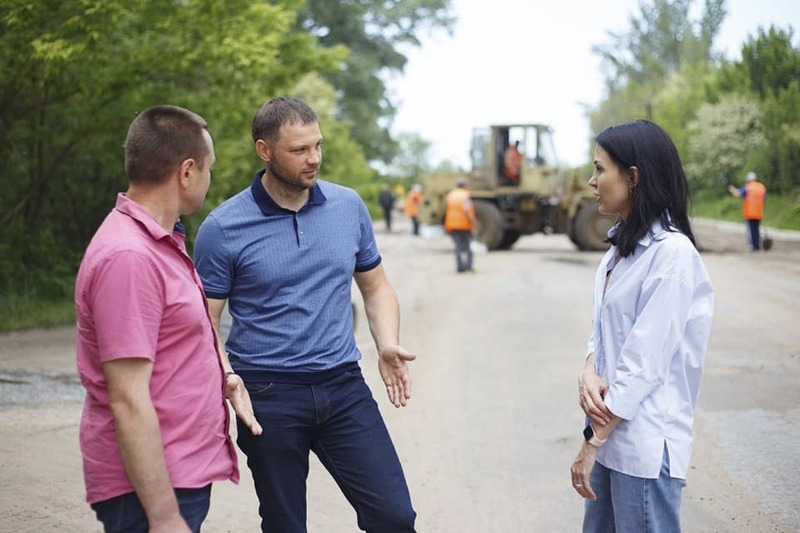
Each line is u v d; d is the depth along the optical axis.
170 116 2.79
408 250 26.50
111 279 2.56
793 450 5.95
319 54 13.98
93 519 4.72
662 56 71.88
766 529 4.69
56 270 13.57
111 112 13.20
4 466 5.57
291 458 3.50
